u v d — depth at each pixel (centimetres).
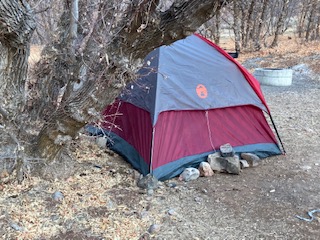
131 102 502
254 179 463
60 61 447
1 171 399
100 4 388
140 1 313
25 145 416
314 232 344
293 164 514
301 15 2075
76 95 388
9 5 320
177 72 497
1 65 375
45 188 395
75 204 371
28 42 369
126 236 328
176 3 325
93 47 384
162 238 329
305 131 678
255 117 536
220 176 471
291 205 396
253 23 1881
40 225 336
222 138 509
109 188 413
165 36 343
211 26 1775
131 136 501
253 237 335
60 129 403
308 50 1655
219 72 525
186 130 482
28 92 443
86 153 499
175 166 462
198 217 368
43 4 460
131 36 348
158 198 401
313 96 1012
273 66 1493
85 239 320
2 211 350
